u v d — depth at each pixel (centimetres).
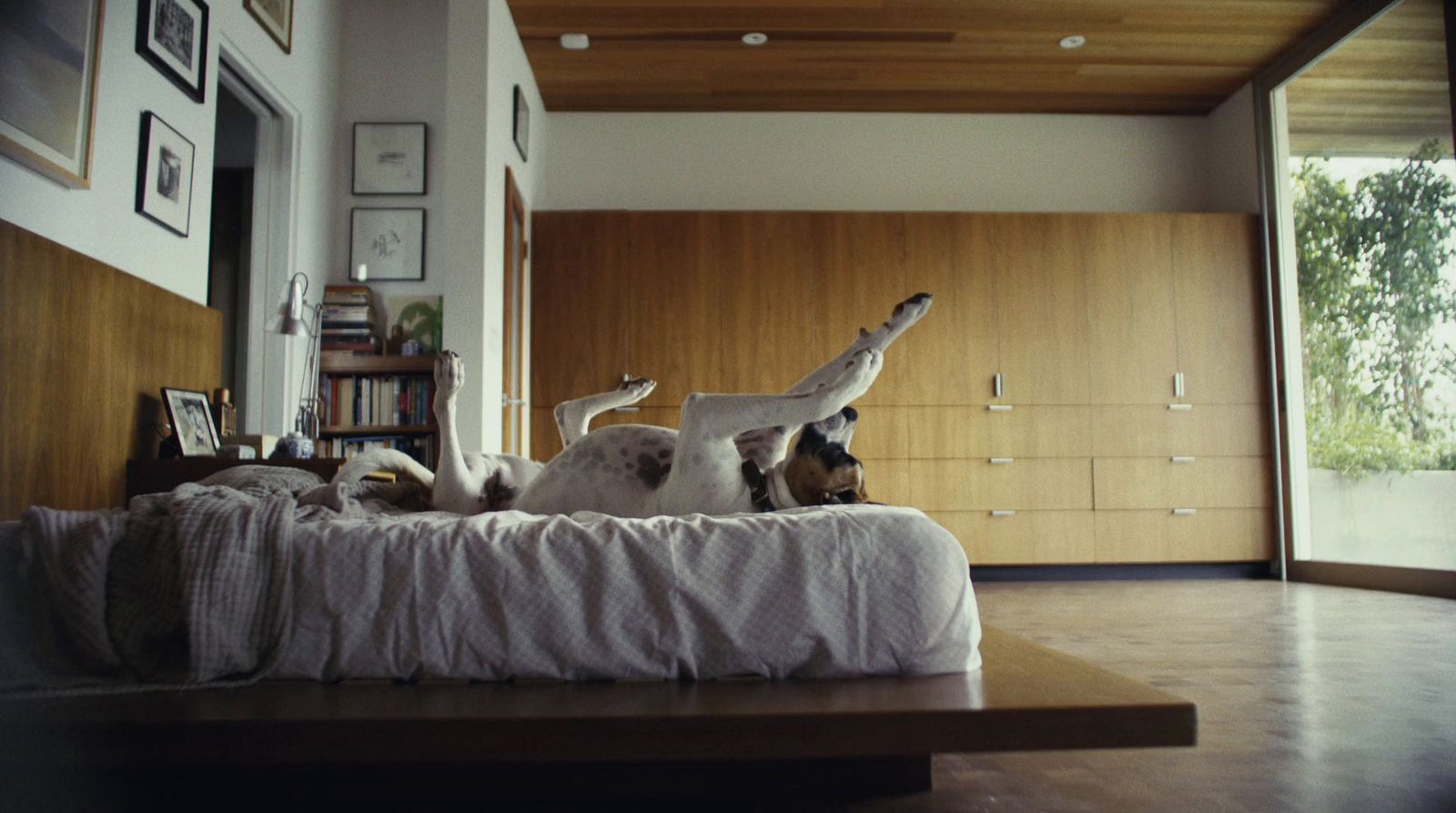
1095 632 330
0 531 148
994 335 560
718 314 555
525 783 152
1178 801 150
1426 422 439
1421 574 445
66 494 259
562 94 584
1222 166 604
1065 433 557
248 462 305
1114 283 565
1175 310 565
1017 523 552
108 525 149
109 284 279
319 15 481
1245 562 561
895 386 554
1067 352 561
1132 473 557
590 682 148
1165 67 553
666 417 548
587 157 608
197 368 334
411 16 517
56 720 128
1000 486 553
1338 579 505
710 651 148
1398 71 455
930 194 610
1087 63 547
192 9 337
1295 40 522
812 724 130
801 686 145
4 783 134
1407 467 453
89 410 270
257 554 149
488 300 415
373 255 502
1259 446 561
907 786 156
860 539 153
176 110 328
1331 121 507
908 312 196
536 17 488
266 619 147
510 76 480
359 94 512
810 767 154
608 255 555
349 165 508
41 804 137
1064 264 565
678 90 579
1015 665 163
